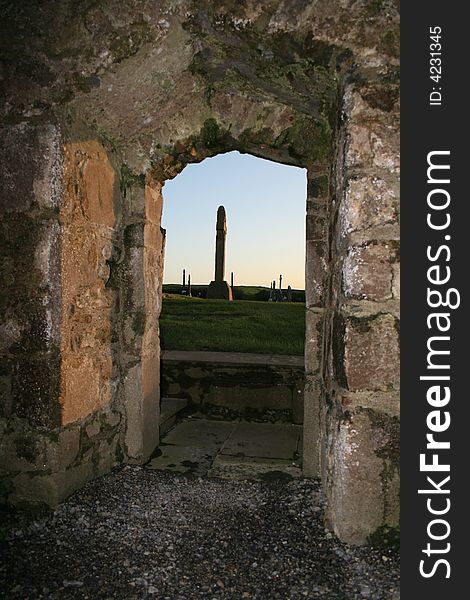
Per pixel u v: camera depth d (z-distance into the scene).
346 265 2.24
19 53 2.50
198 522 2.50
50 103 2.51
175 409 4.26
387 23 2.24
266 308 9.14
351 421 2.22
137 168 3.20
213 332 6.54
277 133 3.09
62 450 2.58
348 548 2.22
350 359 2.21
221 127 3.14
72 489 2.70
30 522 2.43
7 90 2.52
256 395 4.43
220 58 2.77
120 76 2.60
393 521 2.22
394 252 2.20
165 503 2.70
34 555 2.17
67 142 2.59
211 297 13.40
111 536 2.33
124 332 3.23
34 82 2.51
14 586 1.95
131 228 3.22
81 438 2.77
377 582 2.01
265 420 4.42
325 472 2.72
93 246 2.87
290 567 2.11
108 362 3.07
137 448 3.25
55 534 2.34
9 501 2.55
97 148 2.89
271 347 5.43
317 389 3.07
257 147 3.25
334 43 2.26
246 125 3.12
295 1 2.31
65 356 2.59
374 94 2.24
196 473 3.14
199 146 3.28
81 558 2.15
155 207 3.38
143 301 3.22
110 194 3.06
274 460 3.41
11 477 2.55
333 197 2.77
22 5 2.48
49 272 2.50
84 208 2.76
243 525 2.46
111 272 3.11
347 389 2.22
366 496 2.22
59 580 1.99
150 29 2.48
